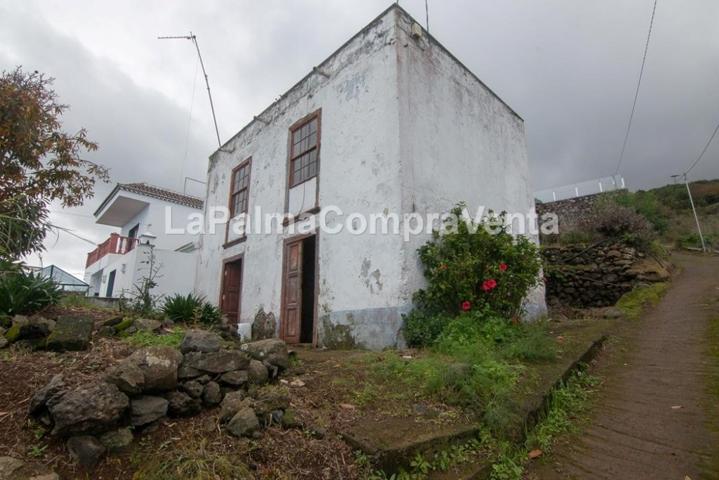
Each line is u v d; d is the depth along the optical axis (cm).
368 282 684
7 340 371
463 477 287
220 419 294
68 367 329
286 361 405
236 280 1136
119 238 1769
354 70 804
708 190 2989
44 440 248
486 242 666
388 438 298
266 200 1010
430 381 394
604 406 436
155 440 268
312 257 948
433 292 637
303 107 939
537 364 494
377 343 643
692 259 1513
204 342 343
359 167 748
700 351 557
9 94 806
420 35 771
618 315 859
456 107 844
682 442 344
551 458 341
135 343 419
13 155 828
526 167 1080
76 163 892
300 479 257
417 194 691
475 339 539
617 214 1286
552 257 1276
